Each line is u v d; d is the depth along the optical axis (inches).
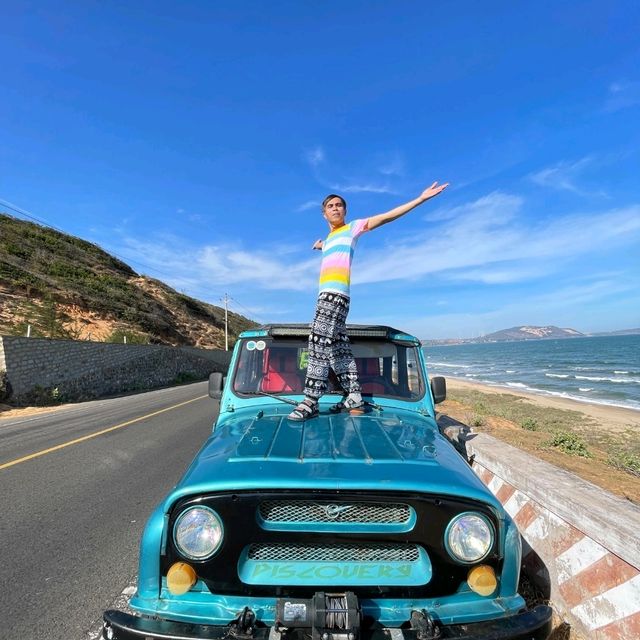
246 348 140.6
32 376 703.7
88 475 262.1
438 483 74.5
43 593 132.3
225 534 71.9
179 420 492.7
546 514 117.7
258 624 68.5
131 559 154.1
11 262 1382.9
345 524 73.3
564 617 107.0
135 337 1328.7
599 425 729.0
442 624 69.1
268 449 87.4
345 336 126.3
